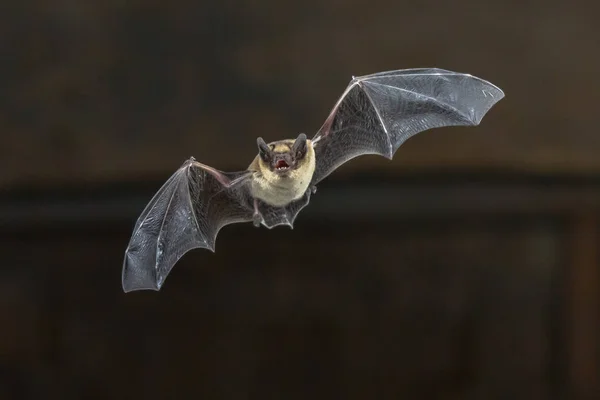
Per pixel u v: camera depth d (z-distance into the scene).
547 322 2.36
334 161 2.18
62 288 2.34
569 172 2.32
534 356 2.36
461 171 2.32
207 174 2.18
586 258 2.35
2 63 2.29
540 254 2.35
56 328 2.34
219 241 2.35
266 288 2.35
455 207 2.33
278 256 2.35
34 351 2.34
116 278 2.34
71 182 2.30
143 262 2.18
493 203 2.33
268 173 2.15
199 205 2.18
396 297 2.36
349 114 2.18
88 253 2.34
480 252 2.36
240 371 2.35
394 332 2.36
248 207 2.17
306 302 2.36
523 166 2.32
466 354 2.36
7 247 2.33
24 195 2.31
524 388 2.36
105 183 2.31
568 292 2.35
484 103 2.18
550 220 2.35
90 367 2.35
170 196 2.19
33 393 2.34
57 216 2.31
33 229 2.32
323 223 2.34
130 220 2.32
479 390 2.36
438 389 2.36
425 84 2.19
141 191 2.31
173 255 2.18
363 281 2.36
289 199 2.16
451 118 2.18
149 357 2.35
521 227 2.35
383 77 2.19
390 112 2.19
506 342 2.36
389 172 2.32
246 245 2.35
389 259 2.35
